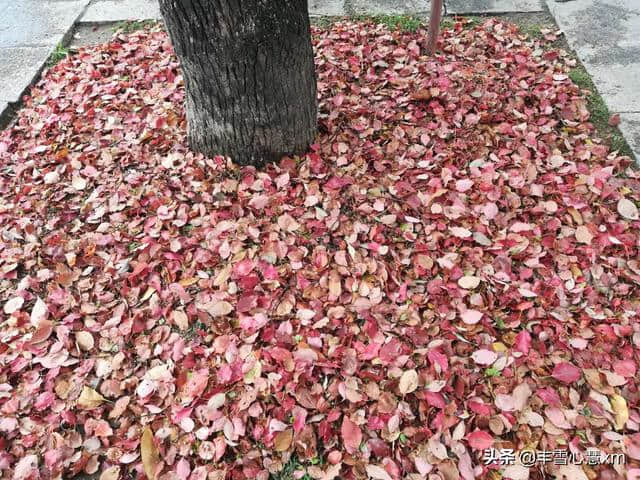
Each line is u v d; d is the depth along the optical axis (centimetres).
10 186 284
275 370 205
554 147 292
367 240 247
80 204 275
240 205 262
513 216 254
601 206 257
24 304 236
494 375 201
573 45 368
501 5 410
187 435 192
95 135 310
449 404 193
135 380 209
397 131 298
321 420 194
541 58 360
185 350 213
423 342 211
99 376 211
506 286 224
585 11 396
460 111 307
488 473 179
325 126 303
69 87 353
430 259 236
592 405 193
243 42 234
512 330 215
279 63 249
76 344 218
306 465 188
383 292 226
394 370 201
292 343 213
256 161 283
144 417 199
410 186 266
